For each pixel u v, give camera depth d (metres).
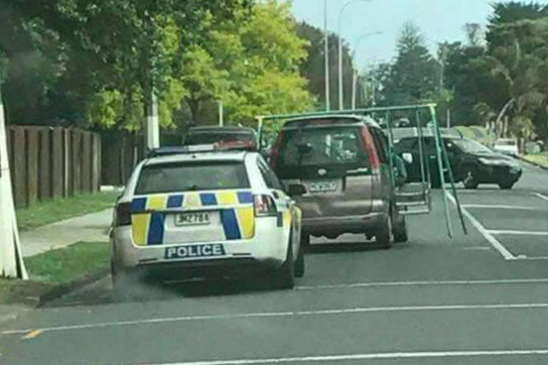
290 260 16.03
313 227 20.94
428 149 31.58
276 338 12.12
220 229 15.35
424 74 158.12
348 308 14.13
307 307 14.33
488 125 125.88
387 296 15.16
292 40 56.00
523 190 45.38
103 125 43.47
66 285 17.22
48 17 23.73
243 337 12.29
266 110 53.41
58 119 40.84
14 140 30.91
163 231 15.36
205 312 14.27
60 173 35.81
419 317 13.27
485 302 14.38
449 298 14.81
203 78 47.25
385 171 21.67
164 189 15.49
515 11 125.19
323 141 21.12
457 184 47.97
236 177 15.57
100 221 29.16
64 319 14.31
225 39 48.31
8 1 23.42
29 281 17.02
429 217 30.78
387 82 157.38
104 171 47.88
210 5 24.31
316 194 20.97
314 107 79.38
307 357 10.98
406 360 10.70
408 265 19.12
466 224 28.25
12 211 17.30
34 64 25.34
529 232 25.97
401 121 36.25
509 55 122.56
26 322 14.18
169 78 27.80
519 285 16.06
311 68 109.19
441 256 20.58
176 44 28.17
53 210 31.88
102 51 24.03
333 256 20.95
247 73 52.16
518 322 12.79
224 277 17.08
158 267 15.38
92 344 12.28
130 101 27.78
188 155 15.86
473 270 18.14
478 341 11.65
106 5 22.94
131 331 13.04
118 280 15.77
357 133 21.14
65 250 21.86
